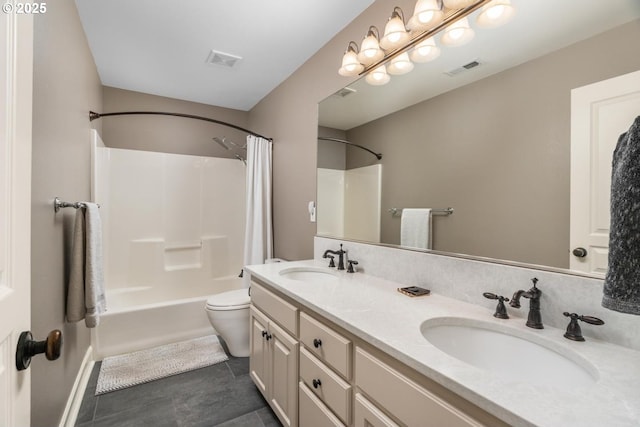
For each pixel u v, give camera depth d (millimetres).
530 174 1085
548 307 1009
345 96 2023
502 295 1140
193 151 3479
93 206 1747
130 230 3084
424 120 1489
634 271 587
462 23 1276
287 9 1870
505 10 1155
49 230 1333
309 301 1253
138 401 1849
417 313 1113
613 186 641
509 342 998
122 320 2379
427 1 1236
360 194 1891
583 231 948
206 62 2537
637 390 647
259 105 3424
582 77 958
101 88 2949
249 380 2096
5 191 582
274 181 3010
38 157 1198
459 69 1329
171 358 2338
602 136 912
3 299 562
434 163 1439
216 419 1710
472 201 1277
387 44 1502
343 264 1933
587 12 953
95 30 2092
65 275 1588
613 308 609
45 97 1280
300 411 1358
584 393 635
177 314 2586
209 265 3430
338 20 1969
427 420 758
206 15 1932
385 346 865
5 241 583
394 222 1654
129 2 1812
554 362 885
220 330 2342
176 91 3166
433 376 724
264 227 2963
